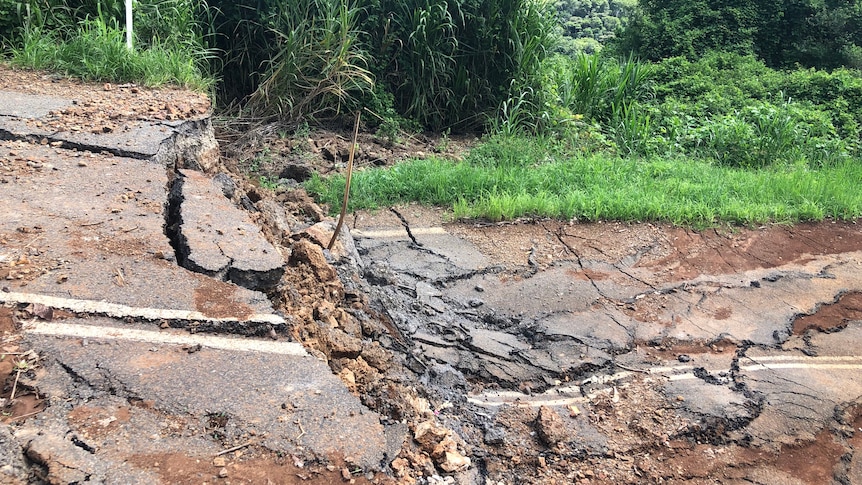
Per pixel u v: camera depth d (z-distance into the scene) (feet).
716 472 11.89
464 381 13.21
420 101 29.43
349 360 11.55
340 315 12.75
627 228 20.72
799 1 45.42
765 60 45.68
